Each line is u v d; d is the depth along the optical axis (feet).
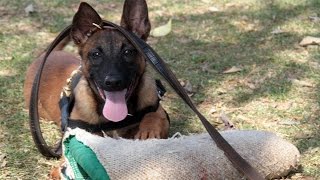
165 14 7.19
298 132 4.33
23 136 4.39
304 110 4.71
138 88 4.06
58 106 4.58
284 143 3.58
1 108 4.87
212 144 3.40
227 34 6.53
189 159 3.27
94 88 4.05
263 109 4.76
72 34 4.19
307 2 7.38
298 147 4.08
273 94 5.02
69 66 4.81
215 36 6.49
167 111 4.83
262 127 4.44
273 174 3.53
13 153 4.12
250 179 3.17
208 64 5.74
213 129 3.19
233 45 6.23
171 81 3.22
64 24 6.88
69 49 6.14
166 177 3.19
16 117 4.70
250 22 6.86
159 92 4.36
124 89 3.91
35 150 4.18
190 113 4.78
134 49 4.03
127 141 3.33
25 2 7.54
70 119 4.10
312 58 5.82
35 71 4.96
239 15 7.08
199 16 7.10
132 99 4.04
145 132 3.90
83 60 4.14
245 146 3.45
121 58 3.99
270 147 3.51
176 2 7.59
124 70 3.94
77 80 4.24
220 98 5.03
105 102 3.92
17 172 3.88
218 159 3.35
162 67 3.26
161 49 6.14
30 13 7.16
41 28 6.78
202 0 7.62
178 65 5.74
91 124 4.05
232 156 3.19
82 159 3.17
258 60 5.80
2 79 5.44
